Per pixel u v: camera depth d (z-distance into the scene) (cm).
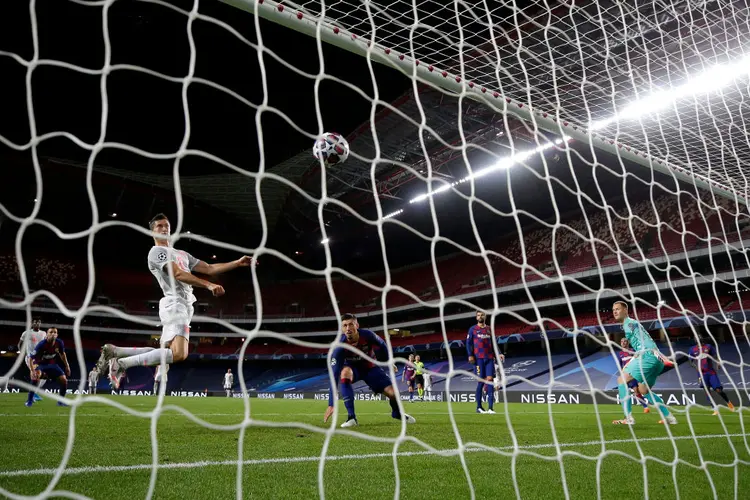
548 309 2877
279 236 3697
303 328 3891
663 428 602
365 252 3809
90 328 3375
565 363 2548
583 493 253
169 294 478
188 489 250
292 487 258
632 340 580
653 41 512
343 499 236
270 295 4097
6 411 793
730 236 2116
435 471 304
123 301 3594
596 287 2628
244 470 301
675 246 2306
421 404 1541
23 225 129
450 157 2242
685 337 2223
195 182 2894
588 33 521
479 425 635
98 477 274
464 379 2719
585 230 2909
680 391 1573
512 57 524
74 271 3584
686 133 564
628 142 540
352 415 591
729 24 491
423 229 3316
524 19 531
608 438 489
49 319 3312
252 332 161
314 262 4012
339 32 322
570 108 540
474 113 1777
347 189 2712
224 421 695
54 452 358
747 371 1817
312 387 3319
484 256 249
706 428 609
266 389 3550
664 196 2600
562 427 611
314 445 413
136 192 2995
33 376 937
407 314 3653
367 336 587
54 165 2659
